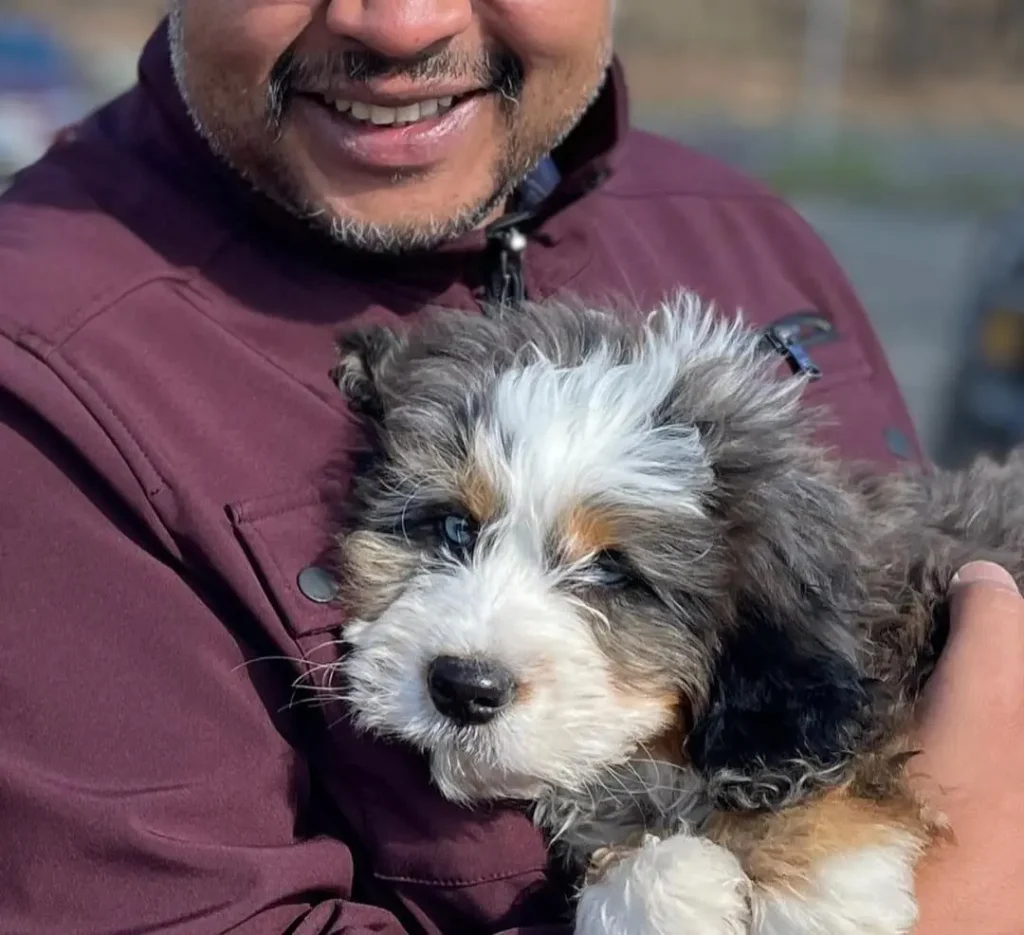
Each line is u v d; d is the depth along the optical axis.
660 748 0.78
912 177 5.52
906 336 2.94
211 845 0.75
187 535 0.78
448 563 0.78
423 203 0.85
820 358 0.95
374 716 0.77
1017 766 0.79
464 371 0.81
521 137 0.87
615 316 0.85
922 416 2.27
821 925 0.75
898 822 0.77
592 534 0.77
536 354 0.81
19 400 0.78
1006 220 2.91
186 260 0.83
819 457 0.82
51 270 0.81
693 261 0.96
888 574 0.81
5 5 7.71
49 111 3.32
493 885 0.78
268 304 0.84
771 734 0.77
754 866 0.76
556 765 0.76
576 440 0.78
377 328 0.83
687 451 0.78
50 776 0.75
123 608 0.77
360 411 0.82
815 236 1.02
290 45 0.83
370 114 0.84
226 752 0.76
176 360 0.81
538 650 0.76
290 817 0.77
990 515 0.86
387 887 0.78
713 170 1.01
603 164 0.89
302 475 0.80
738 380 0.82
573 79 0.88
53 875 0.74
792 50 8.80
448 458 0.79
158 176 0.85
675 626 0.77
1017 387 1.92
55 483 0.77
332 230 0.84
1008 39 8.92
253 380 0.81
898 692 0.80
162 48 0.88
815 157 5.83
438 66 0.84
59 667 0.76
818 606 0.78
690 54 8.66
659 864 0.76
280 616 0.78
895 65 8.68
